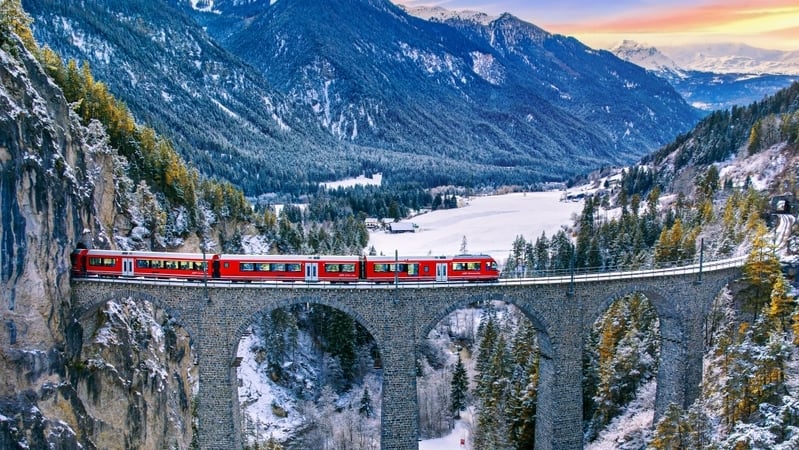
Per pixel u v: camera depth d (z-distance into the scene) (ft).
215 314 229.45
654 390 281.74
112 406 234.99
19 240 201.57
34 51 323.98
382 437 238.27
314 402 391.24
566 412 245.86
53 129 224.94
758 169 555.69
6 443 188.75
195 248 398.62
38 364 204.95
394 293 231.30
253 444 306.55
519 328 322.75
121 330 249.96
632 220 526.57
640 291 249.34
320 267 235.20
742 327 251.80
